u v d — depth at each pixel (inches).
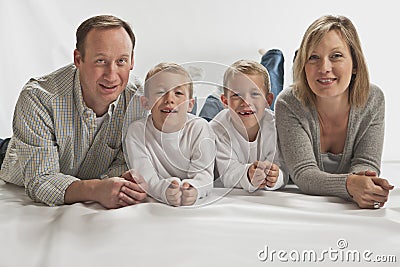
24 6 92.0
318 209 53.9
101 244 44.1
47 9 93.5
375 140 61.0
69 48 94.5
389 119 96.4
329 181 56.8
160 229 47.0
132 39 59.0
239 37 98.2
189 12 97.3
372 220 48.9
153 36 97.2
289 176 66.7
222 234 46.0
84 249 43.2
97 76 56.2
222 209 51.7
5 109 89.4
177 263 40.3
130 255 41.8
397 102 97.0
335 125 61.8
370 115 61.0
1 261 42.0
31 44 92.6
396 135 95.4
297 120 61.2
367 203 53.7
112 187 53.7
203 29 97.7
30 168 57.4
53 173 57.6
